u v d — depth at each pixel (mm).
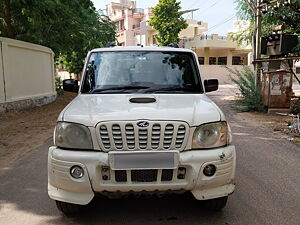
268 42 10500
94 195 2990
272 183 4309
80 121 3012
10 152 6207
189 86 4152
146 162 2875
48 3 11031
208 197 3027
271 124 8594
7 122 9703
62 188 3051
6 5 12023
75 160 2934
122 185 2910
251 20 13664
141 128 2893
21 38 14633
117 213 3469
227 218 3342
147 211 3506
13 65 11758
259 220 3299
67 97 18156
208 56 36250
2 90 11039
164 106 3260
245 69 13664
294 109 10383
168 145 2938
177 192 2990
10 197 3965
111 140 2910
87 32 19484
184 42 38188
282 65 12812
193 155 2936
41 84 14344
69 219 3367
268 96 10445
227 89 24203
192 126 2984
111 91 4039
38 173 4859
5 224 3297
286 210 3516
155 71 4281
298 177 4535
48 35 15250
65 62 27594
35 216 3457
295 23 11250
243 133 7582
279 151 5930
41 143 6918
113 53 4516
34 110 12383
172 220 3307
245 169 4906
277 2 10242
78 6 14828
